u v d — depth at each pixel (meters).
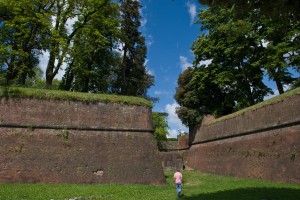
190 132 45.50
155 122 63.44
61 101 24.23
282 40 34.72
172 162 44.91
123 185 22.97
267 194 16.17
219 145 34.66
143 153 25.58
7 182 20.89
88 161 23.56
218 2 13.39
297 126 22.14
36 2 30.89
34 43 30.80
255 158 26.81
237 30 36.91
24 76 30.31
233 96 41.81
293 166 21.75
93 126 24.66
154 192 20.19
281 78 36.88
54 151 22.84
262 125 26.58
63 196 17.45
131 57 43.62
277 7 12.49
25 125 22.59
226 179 27.33
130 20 42.75
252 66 38.72
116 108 25.97
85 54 35.34
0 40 30.53
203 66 42.94
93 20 33.12
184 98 46.19
